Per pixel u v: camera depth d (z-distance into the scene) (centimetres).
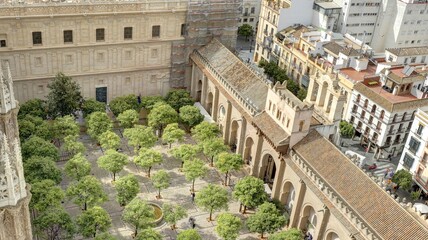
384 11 15275
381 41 15938
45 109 10394
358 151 11462
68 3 10350
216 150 9544
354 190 7119
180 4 11500
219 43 11931
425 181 9688
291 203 8675
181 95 11631
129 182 8119
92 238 7719
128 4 10938
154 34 11675
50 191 7388
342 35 14525
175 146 10719
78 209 8438
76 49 11000
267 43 15300
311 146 8150
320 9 14738
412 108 10969
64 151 9956
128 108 11025
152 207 8319
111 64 11575
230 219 7538
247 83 10250
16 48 10344
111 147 9419
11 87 4534
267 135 8606
